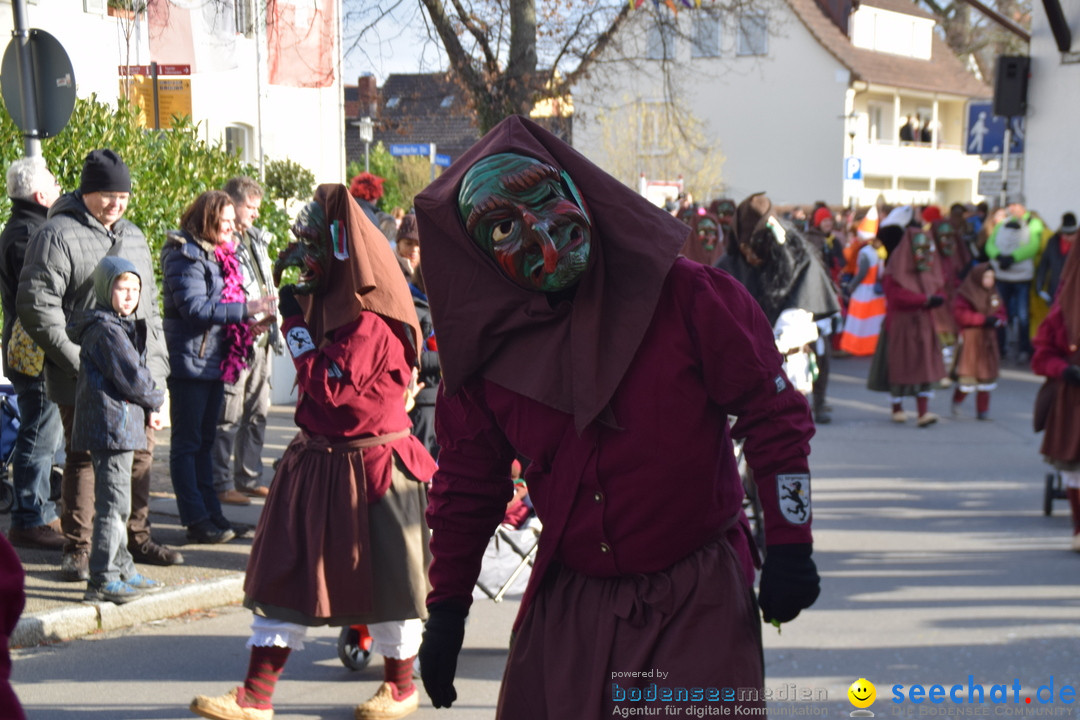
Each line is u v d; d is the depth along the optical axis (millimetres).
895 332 11148
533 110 12383
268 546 3971
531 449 2389
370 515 3988
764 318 2410
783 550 2346
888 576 6051
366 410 3971
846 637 5059
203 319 6102
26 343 5844
